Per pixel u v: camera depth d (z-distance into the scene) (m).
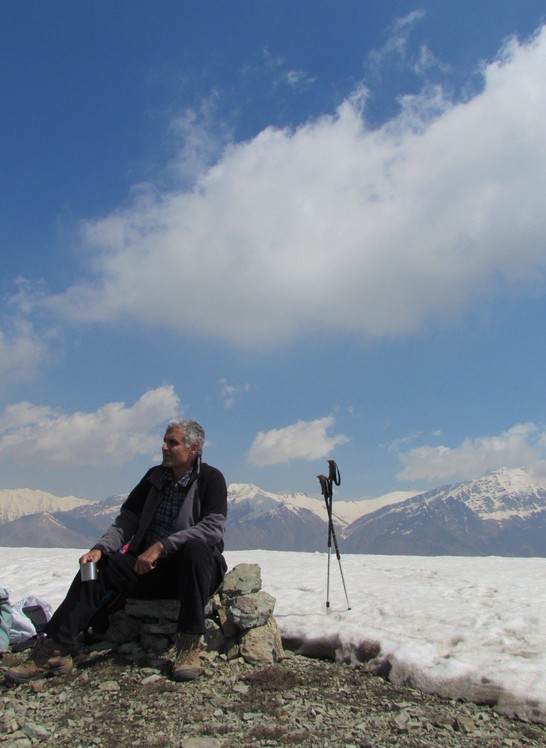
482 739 2.44
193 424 3.31
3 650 3.38
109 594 3.38
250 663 3.18
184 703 2.72
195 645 3.02
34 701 2.77
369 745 2.36
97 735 2.44
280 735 2.42
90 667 3.13
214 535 3.18
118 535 3.32
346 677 3.07
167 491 3.34
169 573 3.29
